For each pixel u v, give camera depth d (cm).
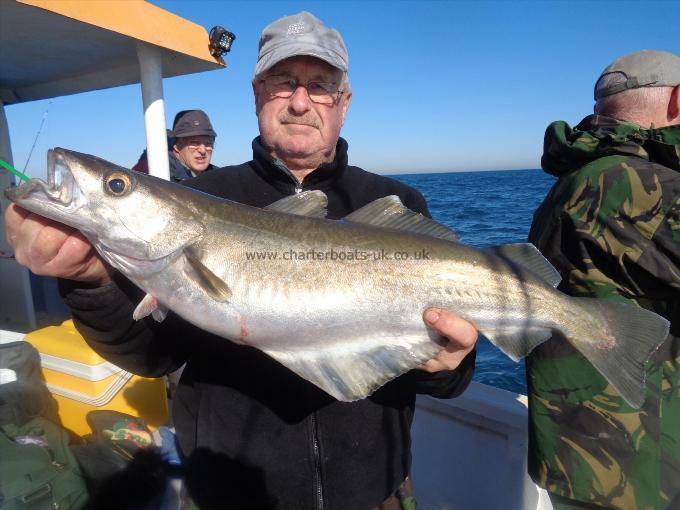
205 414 62
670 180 66
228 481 60
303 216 67
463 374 68
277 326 63
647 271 67
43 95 154
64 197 57
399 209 71
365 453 63
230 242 64
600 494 68
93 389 93
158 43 107
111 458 82
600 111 82
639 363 66
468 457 96
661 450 67
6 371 90
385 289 65
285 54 68
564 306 69
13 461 71
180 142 180
